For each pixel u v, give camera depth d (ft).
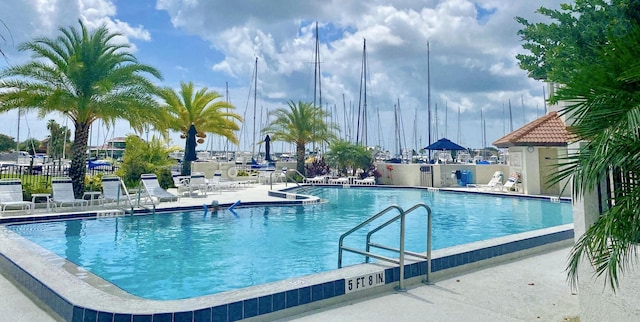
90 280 19.75
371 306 13.96
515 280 17.01
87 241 29.81
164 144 78.48
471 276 17.70
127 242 29.73
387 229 36.60
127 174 63.46
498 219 42.63
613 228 7.25
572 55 9.92
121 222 37.42
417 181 80.18
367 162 90.58
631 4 9.46
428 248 17.11
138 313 11.35
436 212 47.67
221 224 37.60
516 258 21.02
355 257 25.95
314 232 34.42
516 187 62.28
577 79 7.60
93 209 41.01
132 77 50.67
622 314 10.37
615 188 9.56
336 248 28.45
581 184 7.61
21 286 15.97
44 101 45.52
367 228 36.70
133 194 49.73
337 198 63.16
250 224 37.86
